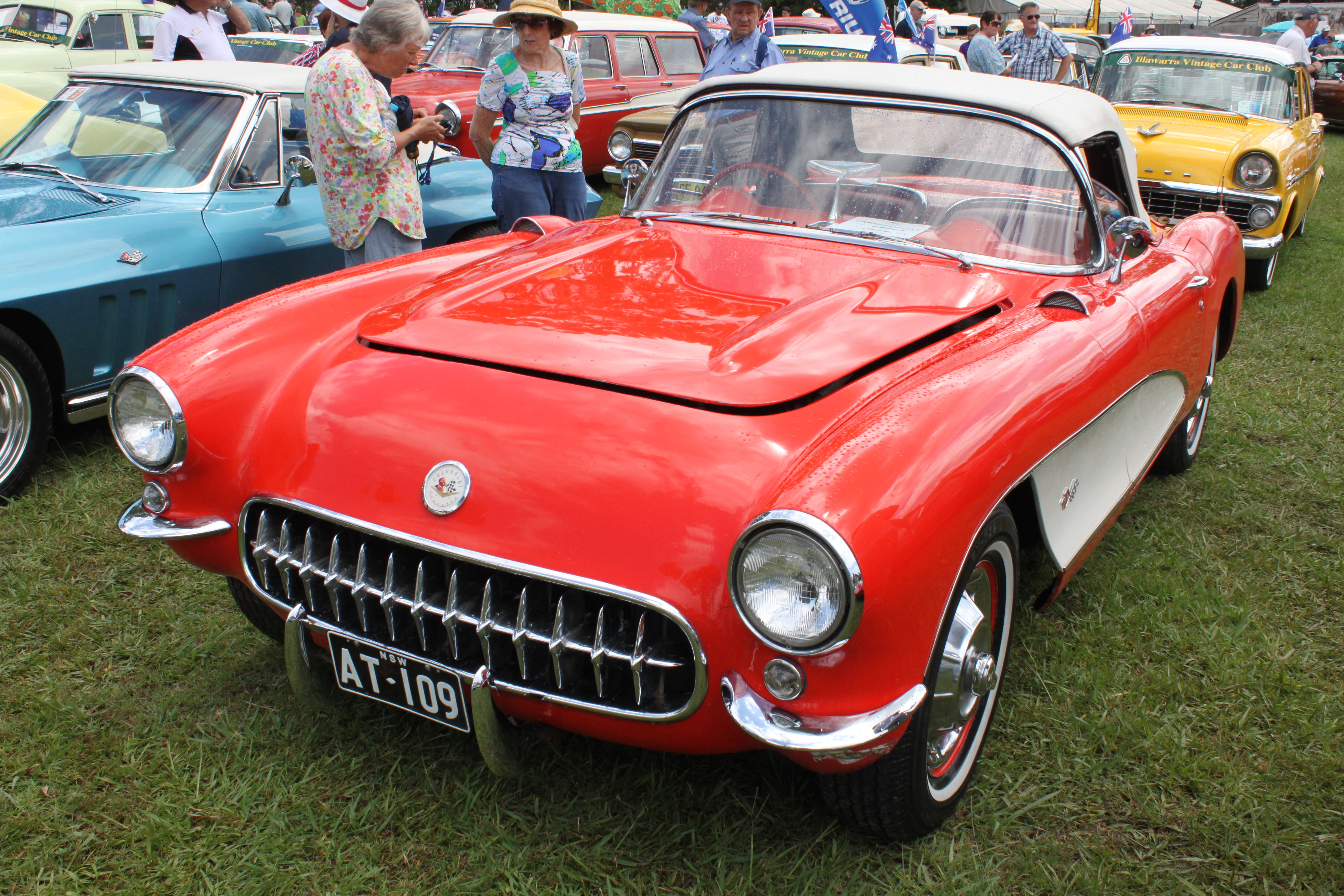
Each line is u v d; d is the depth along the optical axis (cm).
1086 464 244
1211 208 707
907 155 290
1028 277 271
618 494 184
